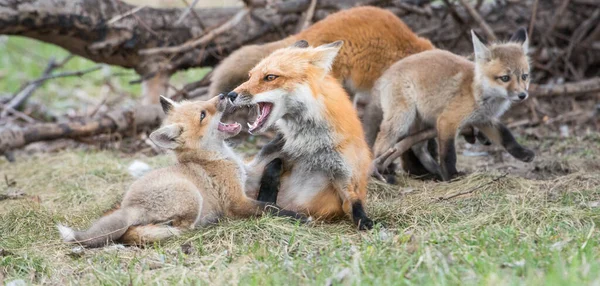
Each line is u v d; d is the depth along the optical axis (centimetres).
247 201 955
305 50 952
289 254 830
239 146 1508
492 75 1198
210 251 853
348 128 960
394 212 991
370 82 1348
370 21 1333
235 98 906
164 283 737
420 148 1294
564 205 986
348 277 706
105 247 861
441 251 758
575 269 648
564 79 1836
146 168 1298
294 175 1000
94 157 1423
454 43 1725
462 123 1229
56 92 2102
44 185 1279
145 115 1544
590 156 1341
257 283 696
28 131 1427
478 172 1194
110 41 1512
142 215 887
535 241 810
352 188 959
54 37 1486
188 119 955
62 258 853
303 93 933
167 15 1577
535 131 1575
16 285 764
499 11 1792
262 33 1641
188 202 902
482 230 843
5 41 2348
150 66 1577
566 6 1742
